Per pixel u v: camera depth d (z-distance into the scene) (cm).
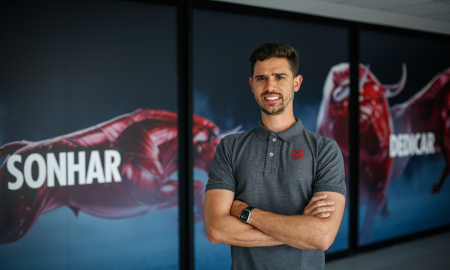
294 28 400
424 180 513
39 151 288
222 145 156
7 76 276
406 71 489
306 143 147
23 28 280
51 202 294
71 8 297
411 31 486
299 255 141
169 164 342
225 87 362
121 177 320
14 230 282
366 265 416
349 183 443
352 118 443
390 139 476
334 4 372
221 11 356
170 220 344
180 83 345
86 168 305
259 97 147
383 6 381
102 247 314
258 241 139
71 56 298
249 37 374
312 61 411
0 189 276
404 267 410
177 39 342
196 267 354
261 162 146
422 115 507
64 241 300
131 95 322
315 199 138
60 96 295
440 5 379
